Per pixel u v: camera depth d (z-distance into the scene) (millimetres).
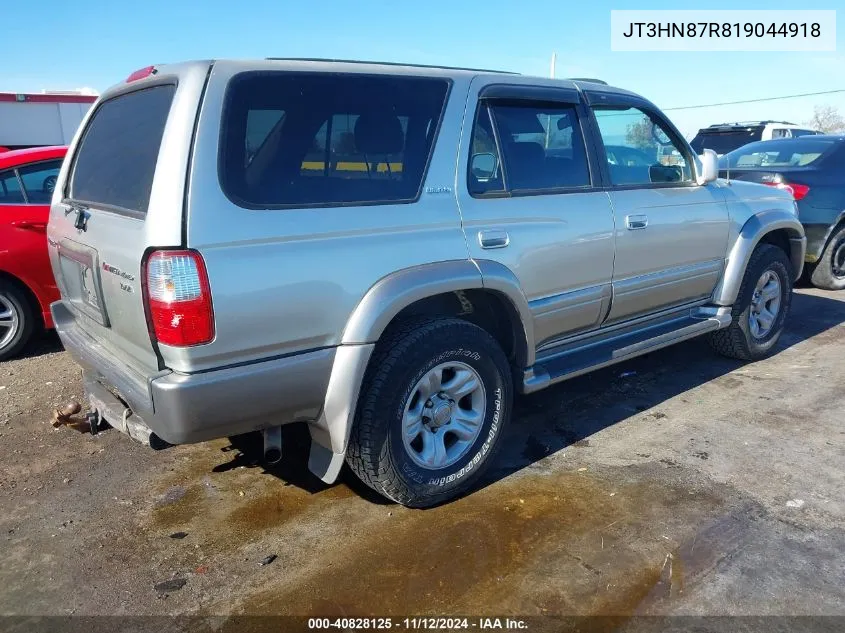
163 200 2406
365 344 2756
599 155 3857
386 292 2793
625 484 3357
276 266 2551
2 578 2729
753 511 3100
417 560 2789
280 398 2670
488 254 3195
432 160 3072
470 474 3236
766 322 5121
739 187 4891
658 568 2707
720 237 4574
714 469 3492
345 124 2830
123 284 2617
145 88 2955
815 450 3691
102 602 2584
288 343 2637
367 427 2873
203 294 2406
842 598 2529
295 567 2768
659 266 4176
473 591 2594
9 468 3592
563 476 3457
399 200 2943
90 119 3586
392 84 3012
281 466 3607
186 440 2541
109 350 3064
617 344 4074
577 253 3623
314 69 2797
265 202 2568
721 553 2795
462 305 3443
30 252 5133
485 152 3297
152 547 2924
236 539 2973
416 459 3051
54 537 3000
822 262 7508
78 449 3805
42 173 5301
